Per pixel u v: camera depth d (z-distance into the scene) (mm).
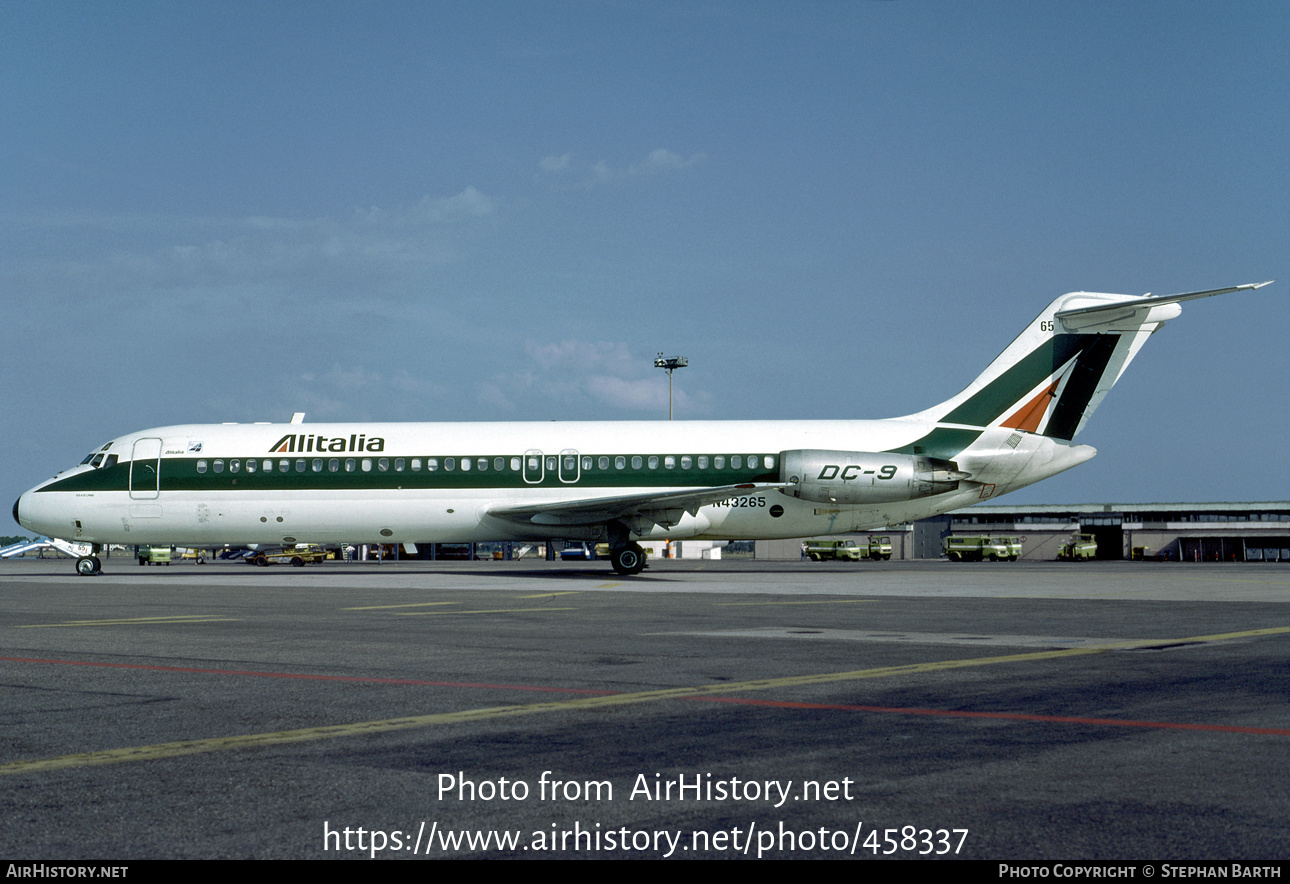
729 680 10578
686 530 35156
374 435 35281
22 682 10609
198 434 35531
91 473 35125
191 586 29422
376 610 20062
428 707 9078
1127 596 23859
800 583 29953
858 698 9461
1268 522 84625
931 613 18938
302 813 5832
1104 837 5367
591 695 9672
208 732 8016
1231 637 14578
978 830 5496
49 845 5289
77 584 30938
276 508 34719
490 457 34781
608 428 35562
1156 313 34281
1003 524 90062
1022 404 34781
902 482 33906
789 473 34188
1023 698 9414
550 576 34781
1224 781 6406
